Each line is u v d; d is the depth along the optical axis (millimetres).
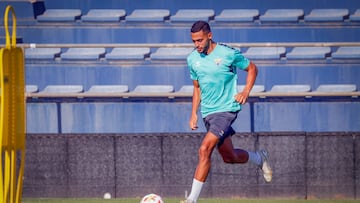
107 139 29031
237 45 30672
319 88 36312
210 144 18891
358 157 28547
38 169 29141
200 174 18625
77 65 37562
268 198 28734
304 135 28609
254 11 39844
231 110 19375
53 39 38969
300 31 39219
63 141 29125
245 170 28734
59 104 34656
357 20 39406
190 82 37562
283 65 37531
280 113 34875
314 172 28656
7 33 17422
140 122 35250
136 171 29000
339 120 35094
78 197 29094
